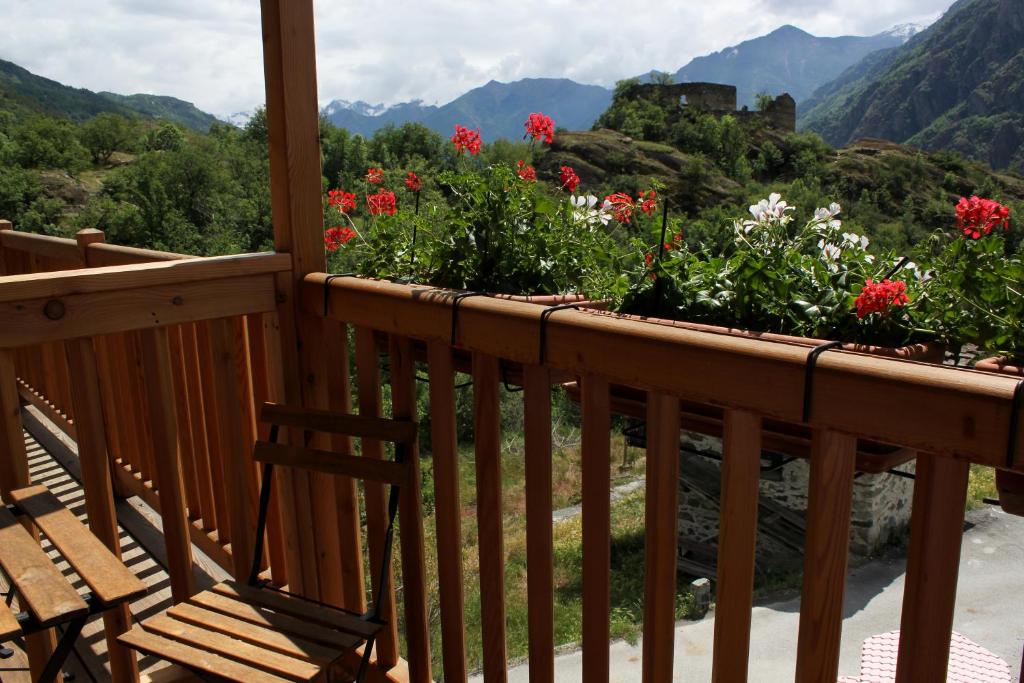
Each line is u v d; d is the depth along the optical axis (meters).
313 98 1.84
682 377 1.02
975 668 2.62
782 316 1.21
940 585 0.84
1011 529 9.98
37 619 1.10
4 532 1.37
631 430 1.39
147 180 40.41
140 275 1.61
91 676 1.80
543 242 1.64
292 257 1.87
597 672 1.26
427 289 1.51
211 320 1.80
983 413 0.73
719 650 1.06
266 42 1.79
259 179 44.41
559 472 14.13
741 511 1.00
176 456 1.76
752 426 0.98
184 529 1.79
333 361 1.82
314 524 1.96
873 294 1.09
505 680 1.48
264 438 1.97
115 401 2.65
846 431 0.85
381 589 1.54
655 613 1.14
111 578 1.19
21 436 1.53
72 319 1.53
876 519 8.84
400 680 1.76
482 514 1.45
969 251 1.08
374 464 1.59
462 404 13.77
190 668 1.36
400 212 1.86
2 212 39.03
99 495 1.62
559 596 8.73
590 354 1.15
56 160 45.91
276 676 1.33
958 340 1.09
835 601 0.92
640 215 1.73
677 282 1.32
